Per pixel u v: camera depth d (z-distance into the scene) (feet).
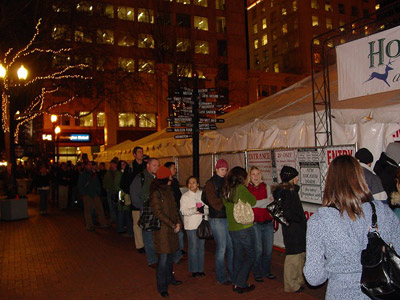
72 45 80.79
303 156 21.47
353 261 7.07
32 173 91.35
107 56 90.63
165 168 17.57
